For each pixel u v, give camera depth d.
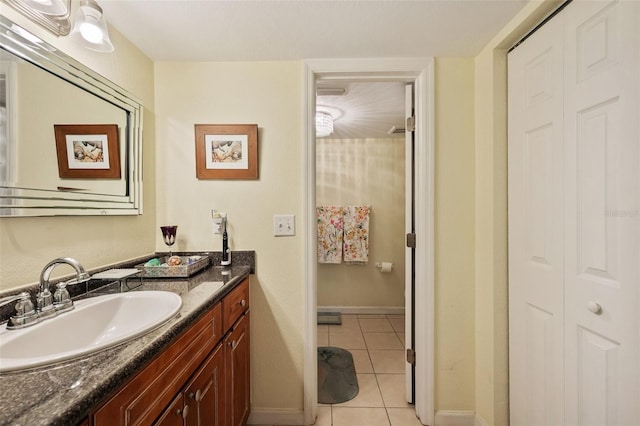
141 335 0.67
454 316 1.48
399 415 1.55
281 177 1.50
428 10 1.11
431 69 1.45
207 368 0.96
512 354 1.27
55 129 0.93
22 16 0.83
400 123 2.58
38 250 0.88
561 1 0.97
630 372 0.79
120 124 1.23
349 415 1.54
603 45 0.85
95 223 1.11
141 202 1.35
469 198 1.48
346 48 1.38
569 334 0.98
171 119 1.50
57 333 0.76
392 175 3.05
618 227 0.81
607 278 0.85
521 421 1.22
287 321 1.50
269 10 1.11
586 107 0.90
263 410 1.49
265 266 1.51
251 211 1.51
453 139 1.48
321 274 3.07
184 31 1.24
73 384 0.49
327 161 3.06
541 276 1.10
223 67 1.49
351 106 2.16
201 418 0.91
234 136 1.48
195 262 1.32
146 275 1.21
